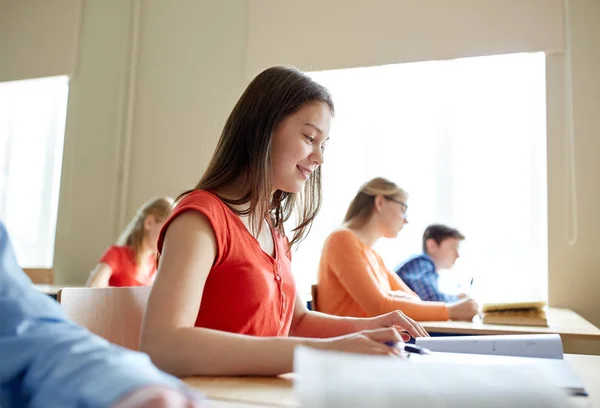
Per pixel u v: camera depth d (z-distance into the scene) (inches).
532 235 107.4
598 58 101.6
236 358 26.7
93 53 143.2
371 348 26.8
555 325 70.8
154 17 138.4
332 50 118.5
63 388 14.2
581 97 101.8
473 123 112.9
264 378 26.8
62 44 146.5
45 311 17.0
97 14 144.3
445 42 110.5
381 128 118.5
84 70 143.6
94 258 135.6
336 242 76.6
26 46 151.4
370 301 72.1
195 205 33.7
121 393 13.4
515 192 109.3
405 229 115.3
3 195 151.6
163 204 104.3
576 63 102.6
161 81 135.2
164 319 27.8
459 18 110.0
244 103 39.0
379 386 17.5
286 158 38.6
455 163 113.7
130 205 134.0
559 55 103.9
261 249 37.4
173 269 30.0
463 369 19.5
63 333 16.1
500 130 111.1
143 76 137.2
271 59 123.3
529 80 109.5
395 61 113.7
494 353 34.7
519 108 110.0
